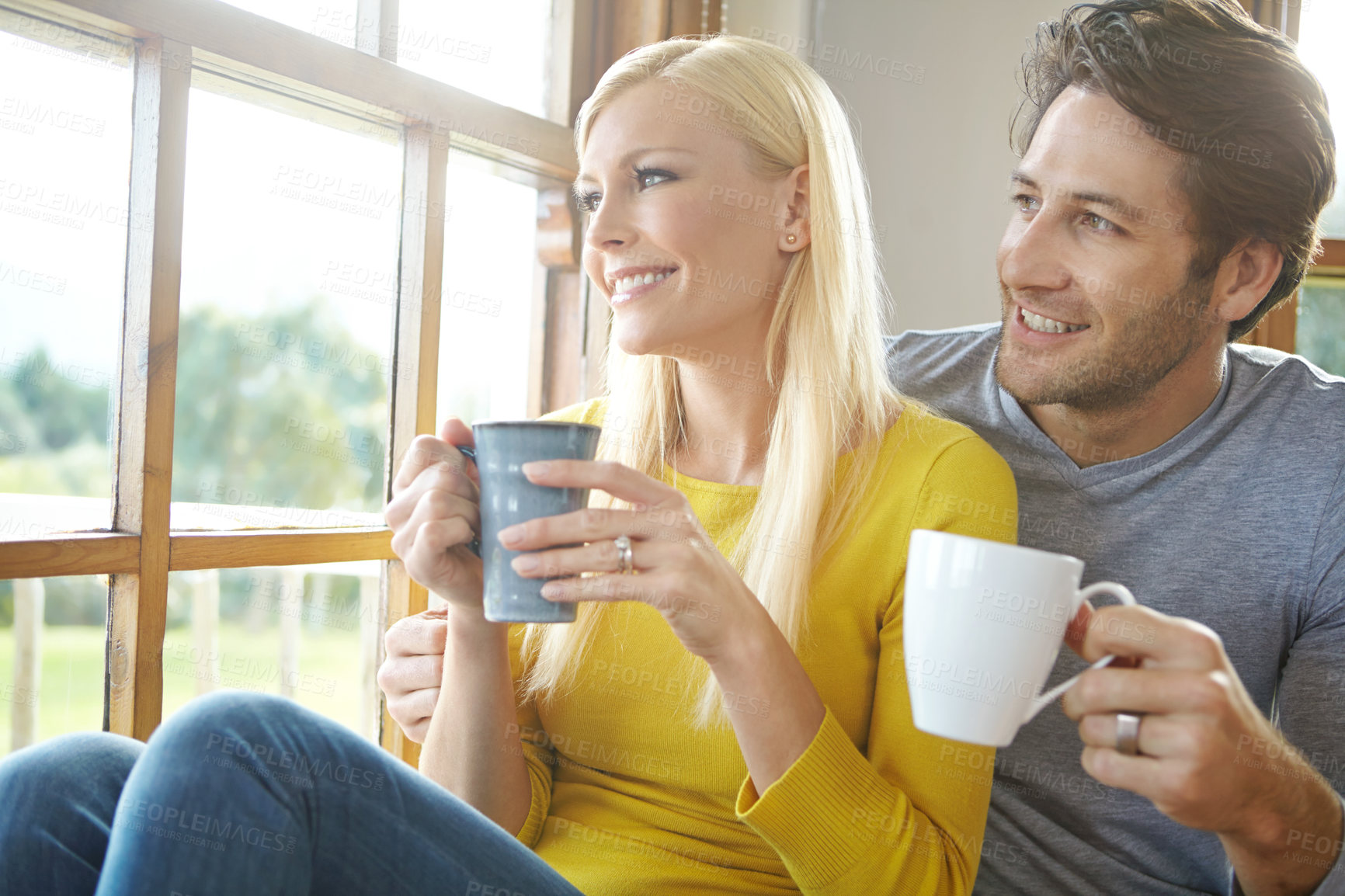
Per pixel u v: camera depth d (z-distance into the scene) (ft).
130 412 3.29
